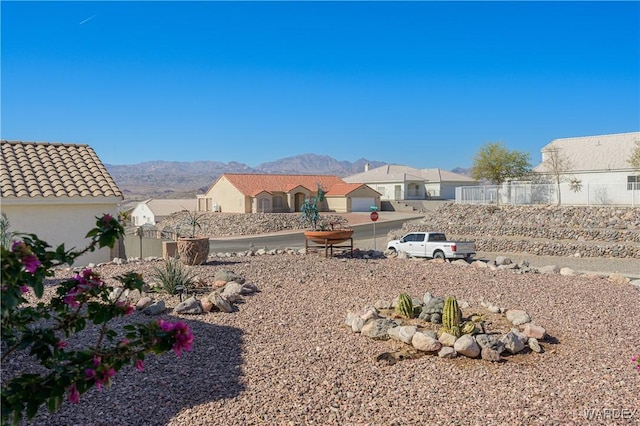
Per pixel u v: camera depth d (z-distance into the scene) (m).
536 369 7.37
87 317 3.98
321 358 7.70
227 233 49.53
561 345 8.52
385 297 11.90
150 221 65.75
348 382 6.82
